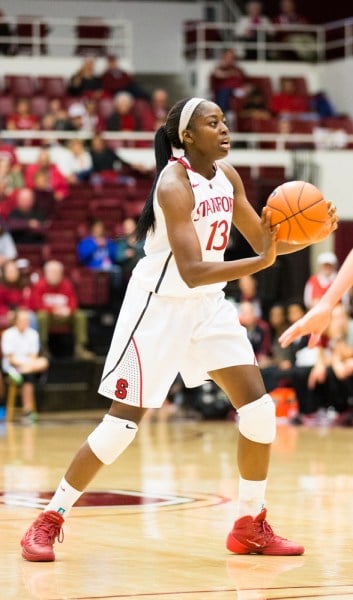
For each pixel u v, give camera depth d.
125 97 24.33
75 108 24.11
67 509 5.93
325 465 10.68
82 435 14.34
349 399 16.20
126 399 5.84
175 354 5.83
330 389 16.17
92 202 21.00
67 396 18.47
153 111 25.28
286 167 23.75
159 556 5.91
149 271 5.88
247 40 28.58
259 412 5.81
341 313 16.23
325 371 16.14
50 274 18.19
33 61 26.92
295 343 16.86
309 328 5.72
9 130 23.91
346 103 27.64
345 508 7.73
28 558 5.79
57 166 21.75
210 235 5.82
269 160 23.84
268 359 17.31
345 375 16.06
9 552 6.04
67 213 20.83
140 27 30.77
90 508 7.72
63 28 30.19
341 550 6.07
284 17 29.00
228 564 5.68
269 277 20.44
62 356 18.55
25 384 16.86
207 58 29.06
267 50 28.73
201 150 5.84
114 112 24.23
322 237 5.53
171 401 18.95
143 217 5.90
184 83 29.86
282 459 11.28
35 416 16.91
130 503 7.98
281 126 24.94
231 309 5.96
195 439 13.88
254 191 21.77
